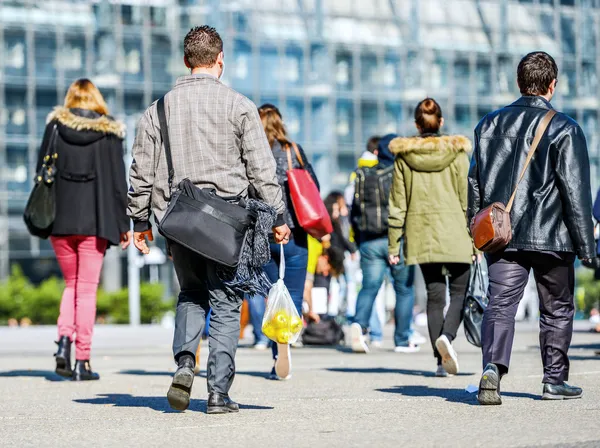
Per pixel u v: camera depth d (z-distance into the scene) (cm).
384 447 1078
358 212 2638
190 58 1366
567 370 1472
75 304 1980
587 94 12231
